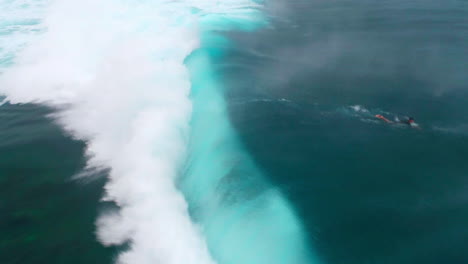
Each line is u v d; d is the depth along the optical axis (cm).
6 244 1144
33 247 1134
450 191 1346
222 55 2477
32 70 2238
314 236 1188
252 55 2509
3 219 1230
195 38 2727
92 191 1345
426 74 2212
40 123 1756
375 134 1648
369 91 2009
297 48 2677
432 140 1605
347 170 1448
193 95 1980
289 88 2038
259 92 1988
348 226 1222
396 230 1203
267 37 2912
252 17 3403
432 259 1105
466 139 1608
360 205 1293
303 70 2280
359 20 3403
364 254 1128
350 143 1588
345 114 1791
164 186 1362
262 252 1138
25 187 1361
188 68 2256
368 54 2548
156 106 1797
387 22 3316
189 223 1230
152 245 1141
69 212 1256
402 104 1877
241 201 1309
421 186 1371
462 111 1811
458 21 3272
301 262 1107
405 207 1286
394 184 1381
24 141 1617
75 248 1130
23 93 2016
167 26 2944
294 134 1648
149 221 1219
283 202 1308
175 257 1105
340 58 2472
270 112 1800
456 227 1204
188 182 1427
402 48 2659
